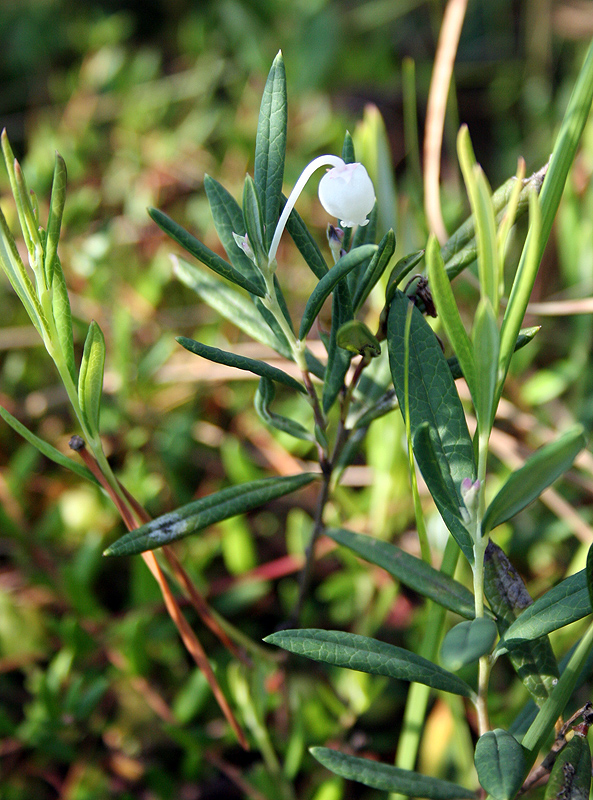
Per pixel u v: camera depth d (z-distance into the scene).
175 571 0.15
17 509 0.20
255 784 0.17
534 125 0.32
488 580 0.12
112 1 0.38
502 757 0.11
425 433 0.10
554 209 0.12
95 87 0.32
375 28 0.36
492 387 0.10
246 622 0.20
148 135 0.31
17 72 0.35
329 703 0.18
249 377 0.23
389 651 0.11
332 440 0.22
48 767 0.18
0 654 0.19
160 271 0.26
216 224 0.13
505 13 0.37
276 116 0.11
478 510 0.11
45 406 0.24
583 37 0.33
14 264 0.11
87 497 0.22
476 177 0.09
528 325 0.24
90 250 0.25
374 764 0.12
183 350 0.25
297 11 0.34
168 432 0.23
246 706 0.16
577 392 0.23
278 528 0.23
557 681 0.12
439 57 0.17
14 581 0.21
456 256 0.12
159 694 0.19
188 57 0.35
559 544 0.21
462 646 0.10
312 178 0.28
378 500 0.20
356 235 0.12
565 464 0.10
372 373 0.14
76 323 0.19
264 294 0.12
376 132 0.18
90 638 0.18
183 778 0.18
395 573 0.13
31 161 0.28
